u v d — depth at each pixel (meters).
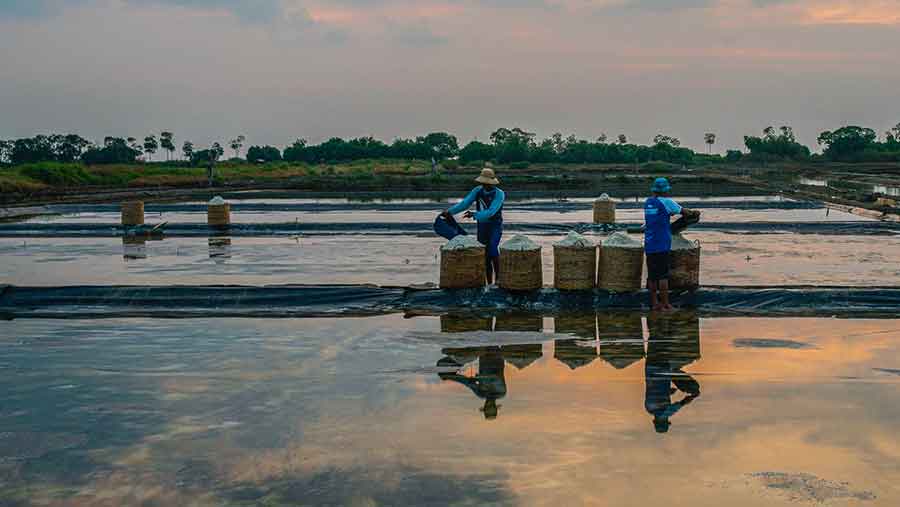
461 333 9.11
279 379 7.29
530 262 10.34
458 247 10.57
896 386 6.91
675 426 5.94
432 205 34.22
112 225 22.06
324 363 7.84
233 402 6.62
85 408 6.50
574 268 10.30
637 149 117.81
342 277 13.55
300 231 22.06
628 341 8.63
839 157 120.75
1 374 7.53
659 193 9.89
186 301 10.84
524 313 10.19
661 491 4.82
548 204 34.94
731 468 5.16
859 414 6.17
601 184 53.97
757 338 8.73
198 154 102.88
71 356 8.21
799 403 6.45
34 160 109.62
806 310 10.18
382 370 7.57
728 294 10.42
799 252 16.97
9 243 19.47
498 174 71.88
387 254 16.97
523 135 126.00
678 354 8.07
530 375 7.35
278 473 5.15
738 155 126.12
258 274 13.95
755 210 30.80
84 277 13.60
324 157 124.88
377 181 56.09
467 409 6.37
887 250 17.31
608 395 6.71
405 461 5.32
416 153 127.81
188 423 6.12
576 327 9.34
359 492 4.85
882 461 5.25
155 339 8.98
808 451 5.43
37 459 5.43
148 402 6.64
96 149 111.31
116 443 5.71
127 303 10.86
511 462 5.29
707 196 42.28
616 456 5.37
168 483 5.02
